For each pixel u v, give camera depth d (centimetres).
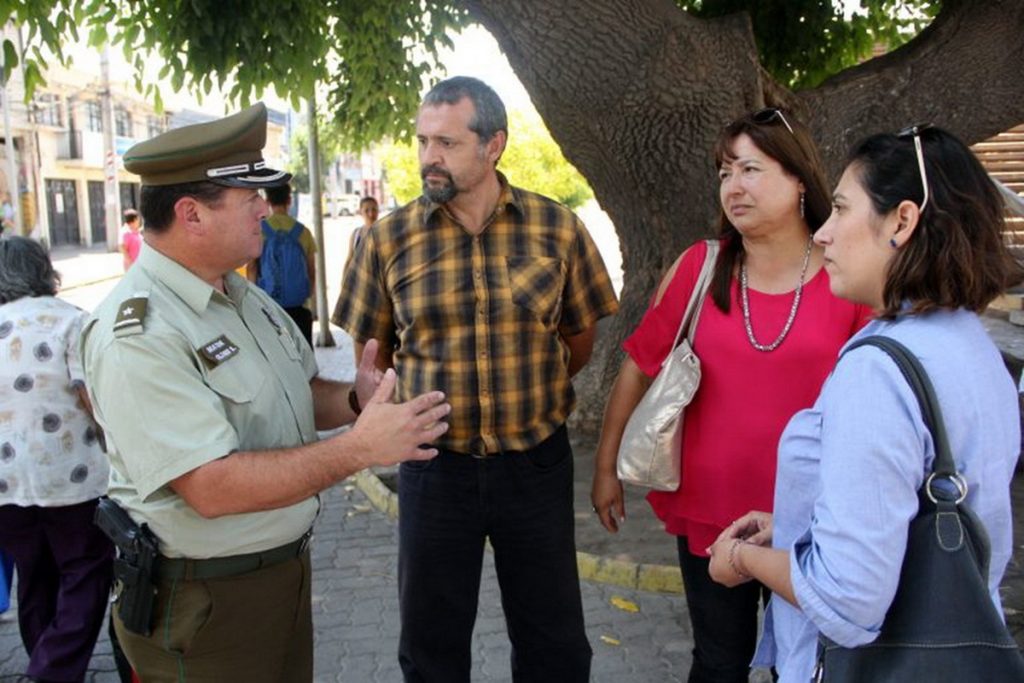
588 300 280
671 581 417
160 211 192
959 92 492
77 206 3500
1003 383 149
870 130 498
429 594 266
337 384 240
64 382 314
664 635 381
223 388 191
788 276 229
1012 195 181
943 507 138
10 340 313
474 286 257
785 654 171
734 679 243
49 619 339
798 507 164
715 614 240
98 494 320
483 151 247
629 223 556
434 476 261
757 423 226
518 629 278
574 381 635
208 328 194
